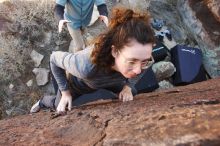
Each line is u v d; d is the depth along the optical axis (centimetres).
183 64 507
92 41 188
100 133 140
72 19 362
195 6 545
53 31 530
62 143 148
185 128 114
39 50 517
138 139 118
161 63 498
